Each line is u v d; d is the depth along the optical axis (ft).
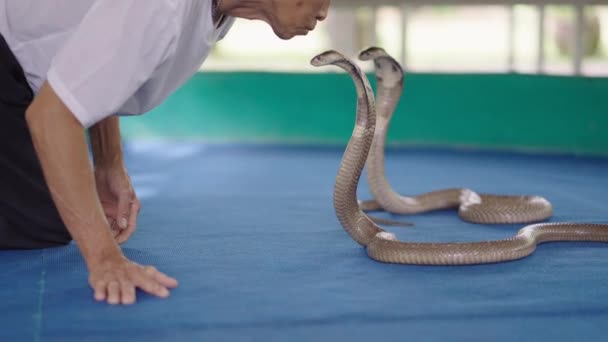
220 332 7.02
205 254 9.82
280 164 19.63
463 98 22.93
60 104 7.31
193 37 7.91
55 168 7.47
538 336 7.01
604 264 9.57
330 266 9.29
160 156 21.13
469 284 8.59
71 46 7.29
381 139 12.28
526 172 18.51
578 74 22.91
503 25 61.31
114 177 9.89
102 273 7.79
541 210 12.23
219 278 8.70
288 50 53.47
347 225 10.04
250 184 16.26
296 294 8.14
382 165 12.45
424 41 61.36
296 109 23.84
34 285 8.39
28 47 8.75
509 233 11.38
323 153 21.88
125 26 7.19
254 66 33.81
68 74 7.27
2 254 9.74
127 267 7.92
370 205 13.17
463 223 12.16
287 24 7.95
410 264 9.38
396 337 6.94
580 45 23.24
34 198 9.74
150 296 7.97
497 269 9.27
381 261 9.50
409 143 23.38
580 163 20.20
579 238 10.81
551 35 48.49
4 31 8.76
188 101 24.02
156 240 10.62
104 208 9.98
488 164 19.88
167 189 15.60
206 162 19.99
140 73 7.37
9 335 6.93
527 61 47.19
